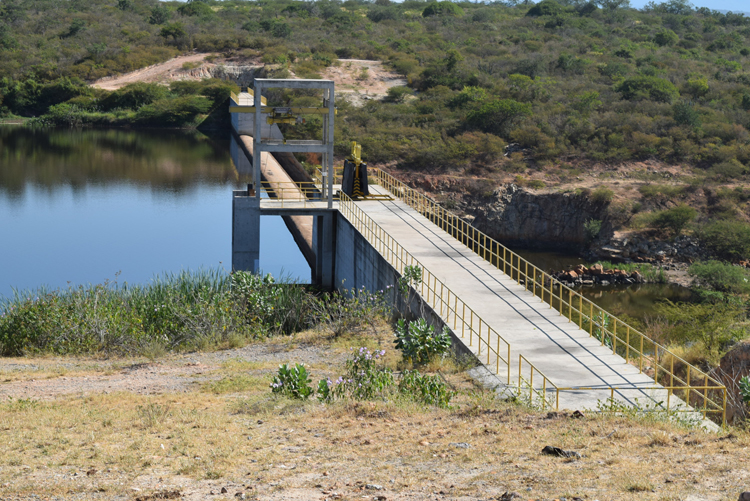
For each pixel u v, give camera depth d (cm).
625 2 18238
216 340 2542
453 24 14075
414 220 3709
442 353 2044
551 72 9706
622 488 909
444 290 2523
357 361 1772
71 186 6950
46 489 1026
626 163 6612
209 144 9431
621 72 9550
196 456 1205
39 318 2558
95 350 2480
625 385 1705
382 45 11550
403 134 7194
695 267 4725
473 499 914
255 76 10725
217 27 12962
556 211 5881
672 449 1115
